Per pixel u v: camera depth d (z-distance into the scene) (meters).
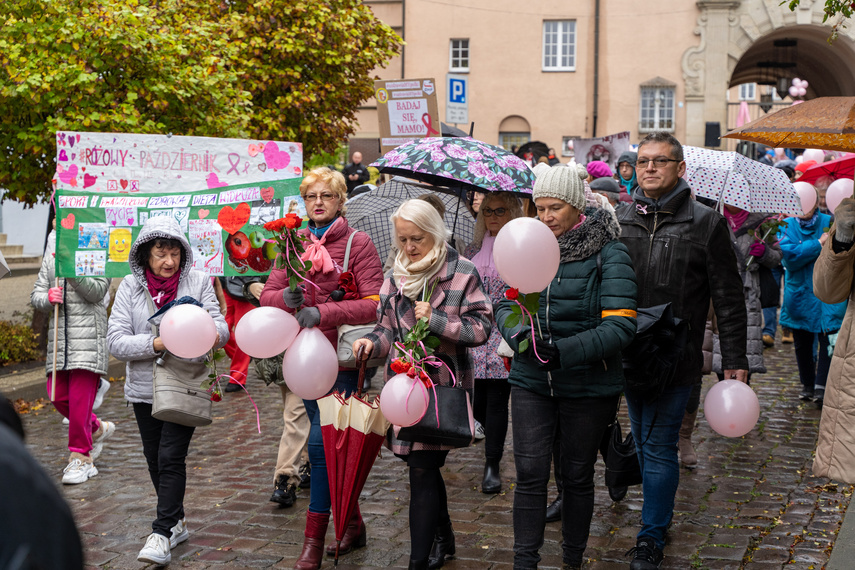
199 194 5.52
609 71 28.00
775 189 6.78
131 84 9.08
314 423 4.42
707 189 6.63
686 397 4.26
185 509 5.30
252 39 12.59
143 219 5.52
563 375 3.81
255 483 5.86
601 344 3.67
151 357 4.54
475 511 5.19
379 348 4.16
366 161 28.34
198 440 7.07
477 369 5.40
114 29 8.55
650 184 4.32
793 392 8.62
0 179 9.52
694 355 4.30
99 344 5.96
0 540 1.11
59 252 5.49
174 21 10.56
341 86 13.52
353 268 4.57
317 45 12.72
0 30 8.70
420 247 4.08
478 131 28.66
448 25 28.36
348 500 4.16
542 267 3.58
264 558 4.50
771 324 11.33
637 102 27.95
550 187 3.86
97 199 5.52
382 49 14.02
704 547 4.53
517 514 3.87
